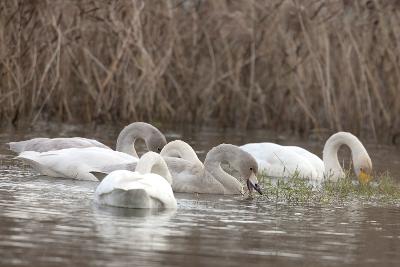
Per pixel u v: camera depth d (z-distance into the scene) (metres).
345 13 22.09
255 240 9.66
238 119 23.97
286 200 12.86
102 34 21.91
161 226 10.05
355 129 22.80
